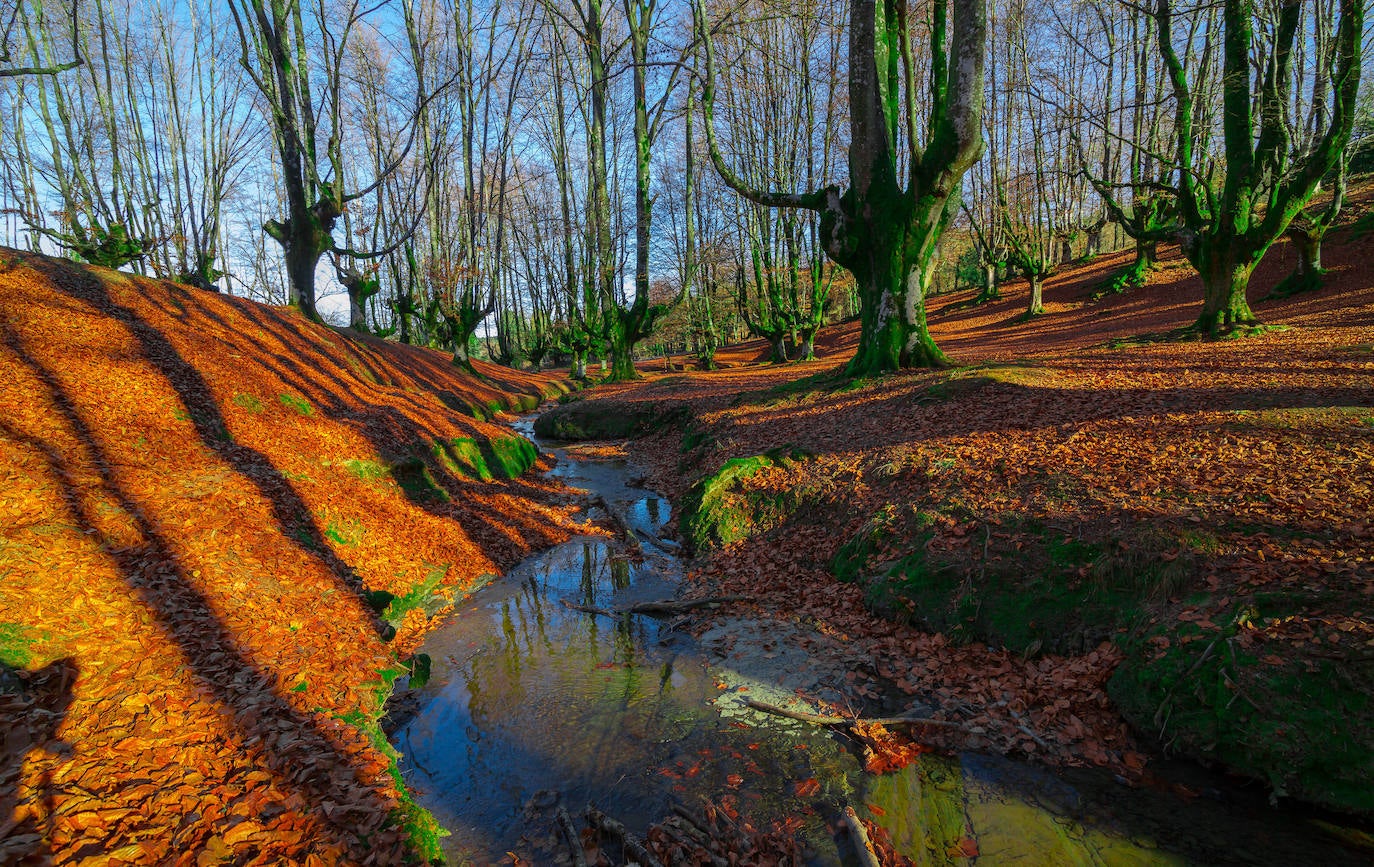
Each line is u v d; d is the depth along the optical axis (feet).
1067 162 103.76
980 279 169.17
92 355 32.50
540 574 30.53
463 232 108.58
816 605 24.63
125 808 11.41
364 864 11.53
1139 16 78.28
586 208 125.70
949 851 13.01
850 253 48.70
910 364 47.93
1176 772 14.80
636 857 13.05
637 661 21.83
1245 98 48.70
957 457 29.27
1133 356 44.88
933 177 43.70
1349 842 12.55
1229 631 15.96
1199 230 54.03
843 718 17.67
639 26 78.18
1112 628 18.52
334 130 64.69
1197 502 20.74
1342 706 13.73
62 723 13.05
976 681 18.80
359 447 36.70
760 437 43.37
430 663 21.67
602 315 130.62
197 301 49.16
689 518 35.29
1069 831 13.38
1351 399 26.71
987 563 21.67
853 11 44.96
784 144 101.35
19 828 10.48
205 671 16.03
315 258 68.85
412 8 83.97
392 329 119.65
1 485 20.24
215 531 22.80
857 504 28.96
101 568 18.45
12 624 15.05
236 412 34.24
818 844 13.41
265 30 58.08
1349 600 15.35
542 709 18.86
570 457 60.64
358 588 24.22
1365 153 95.55
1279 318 60.29
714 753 16.63
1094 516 21.61
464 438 45.60
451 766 16.28
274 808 12.23
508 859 13.17
